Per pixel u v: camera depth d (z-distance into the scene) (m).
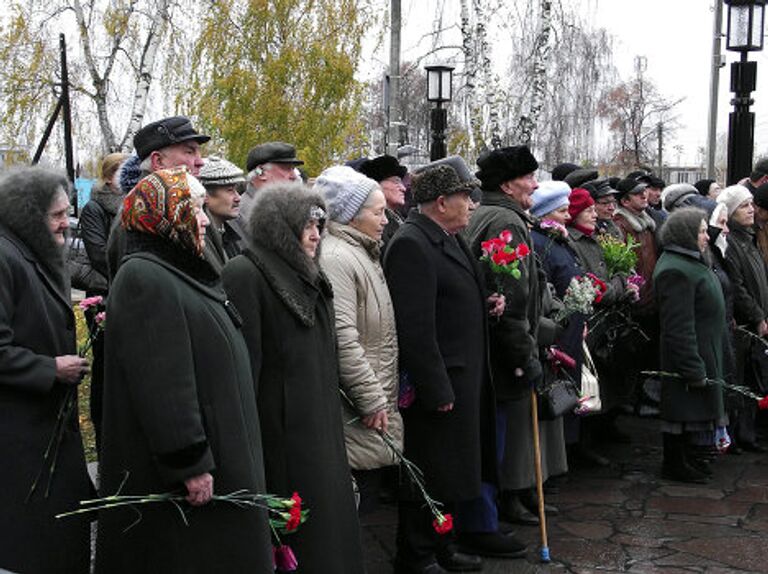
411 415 4.21
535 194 5.64
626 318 6.51
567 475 6.23
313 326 3.44
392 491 5.61
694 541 4.98
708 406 5.96
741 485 6.04
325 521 3.35
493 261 4.39
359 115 18.50
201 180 4.19
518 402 4.98
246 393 3.07
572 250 5.75
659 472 6.30
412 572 4.23
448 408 4.07
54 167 3.54
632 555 4.77
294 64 17.30
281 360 3.37
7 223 3.34
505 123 14.66
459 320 4.22
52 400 3.31
